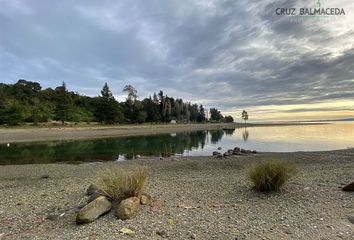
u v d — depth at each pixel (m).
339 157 17.34
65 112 68.50
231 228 4.82
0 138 41.06
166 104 111.75
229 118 170.88
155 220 5.27
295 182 8.34
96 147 29.81
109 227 4.99
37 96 90.88
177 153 24.30
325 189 7.40
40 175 13.53
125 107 91.62
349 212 5.47
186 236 4.55
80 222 5.30
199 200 6.70
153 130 72.25
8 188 10.09
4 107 62.78
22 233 5.11
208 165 14.91
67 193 8.17
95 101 94.75
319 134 52.38
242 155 20.36
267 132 66.06
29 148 28.58
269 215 5.45
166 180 9.83
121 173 6.58
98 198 5.82
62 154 23.50
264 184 7.25
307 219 5.16
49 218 5.88
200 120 143.38
